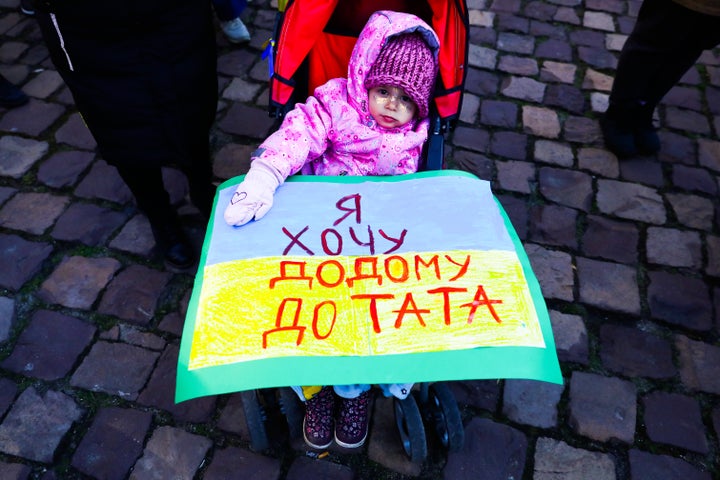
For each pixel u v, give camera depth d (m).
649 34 2.46
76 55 1.63
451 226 1.43
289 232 1.42
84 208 2.57
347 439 1.77
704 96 3.22
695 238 2.56
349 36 1.94
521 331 1.25
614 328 2.26
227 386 1.18
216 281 1.33
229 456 1.90
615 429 1.99
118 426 1.96
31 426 1.94
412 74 1.61
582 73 3.33
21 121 2.92
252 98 3.12
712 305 2.33
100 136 1.85
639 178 2.80
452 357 1.21
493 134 2.98
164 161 1.95
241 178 1.56
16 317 2.21
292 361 1.21
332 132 1.73
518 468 1.90
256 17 3.60
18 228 2.48
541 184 2.77
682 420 2.01
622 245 2.53
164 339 2.18
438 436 1.84
